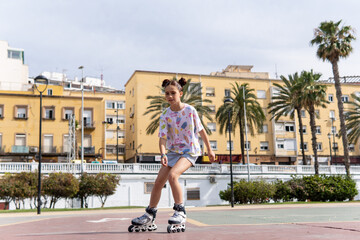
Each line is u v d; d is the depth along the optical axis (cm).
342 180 3391
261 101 6088
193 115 409
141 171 3481
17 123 4997
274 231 385
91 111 5353
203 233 368
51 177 2803
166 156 406
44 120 5112
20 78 7112
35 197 2756
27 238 359
